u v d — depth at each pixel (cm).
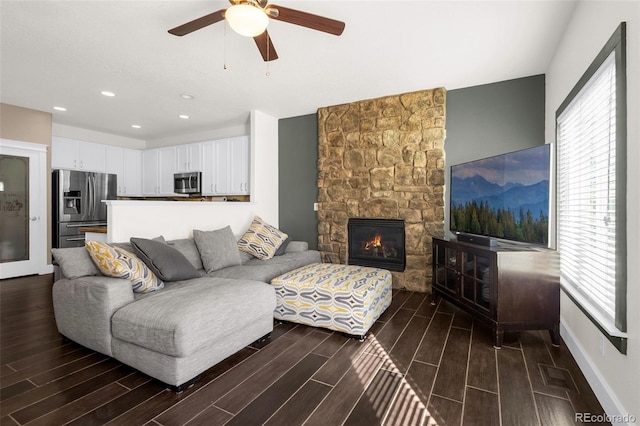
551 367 209
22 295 365
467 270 282
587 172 215
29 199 460
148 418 159
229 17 170
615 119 166
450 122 377
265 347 239
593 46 193
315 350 234
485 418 160
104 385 188
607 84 184
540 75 333
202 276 296
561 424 156
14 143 438
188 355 180
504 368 208
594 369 182
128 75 334
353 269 324
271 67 314
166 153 606
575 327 223
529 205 239
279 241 415
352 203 430
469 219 314
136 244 255
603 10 179
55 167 520
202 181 558
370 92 388
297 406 169
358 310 253
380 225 409
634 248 144
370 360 219
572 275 246
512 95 346
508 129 348
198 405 170
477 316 265
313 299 273
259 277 309
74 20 232
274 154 497
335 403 172
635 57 144
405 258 396
